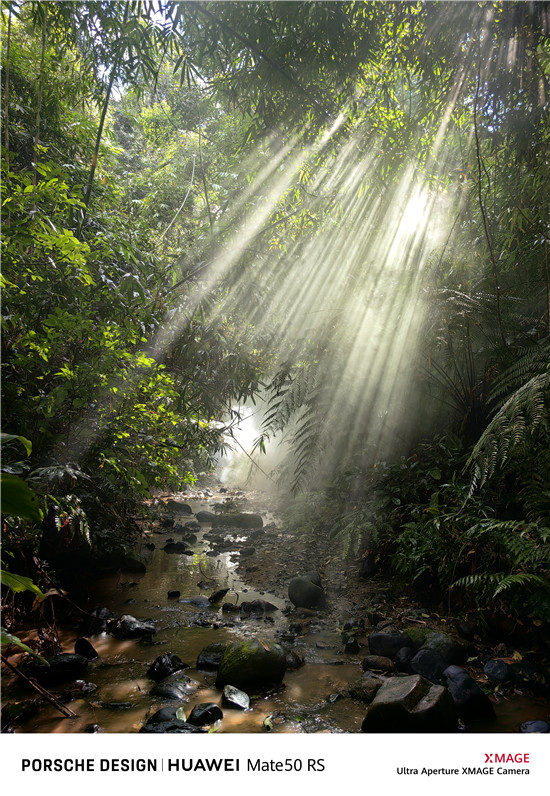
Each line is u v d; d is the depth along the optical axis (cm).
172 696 207
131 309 280
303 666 240
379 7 243
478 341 333
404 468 353
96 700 205
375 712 181
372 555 348
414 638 246
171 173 489
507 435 220
